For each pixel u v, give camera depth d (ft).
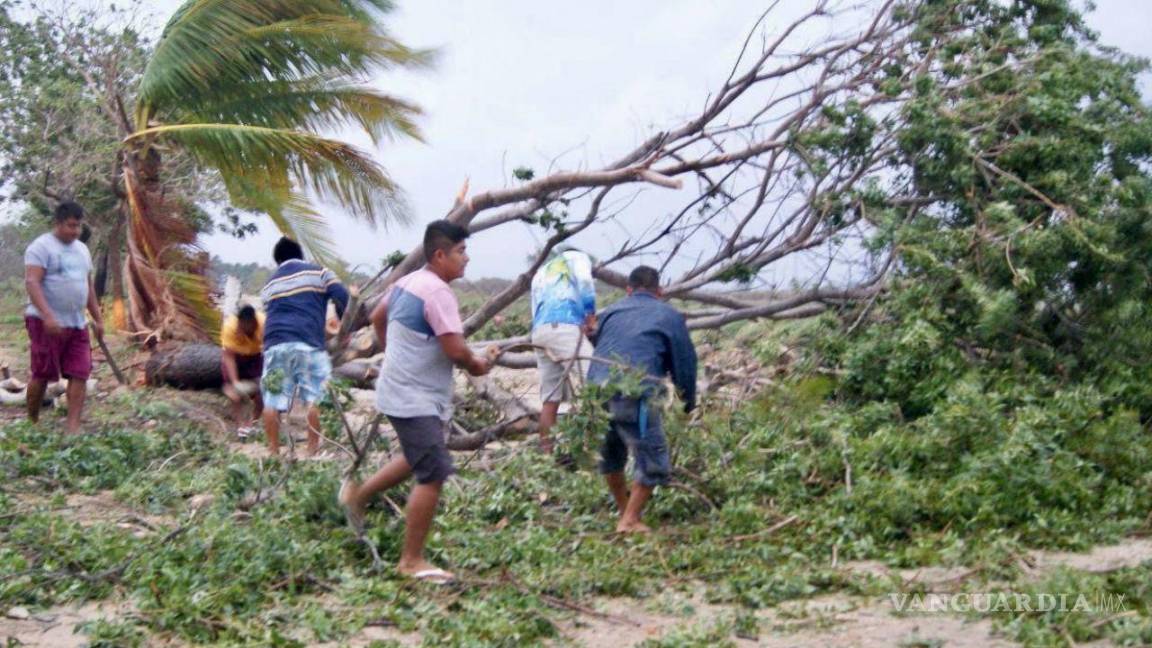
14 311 84.02
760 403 26.96
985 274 30.01
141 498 24.68
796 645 16.17
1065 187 30.17
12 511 22.80
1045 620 16.19
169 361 40.86
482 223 35.55
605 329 23.53
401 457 20.42
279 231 50.57
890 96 33.17
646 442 22.35
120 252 72.69
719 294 36.19
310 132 47.85
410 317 19.07
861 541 21.02
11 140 64.80
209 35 46.26
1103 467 24.54
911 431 26.43
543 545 20.66
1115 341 30.01
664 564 20.17
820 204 32.96
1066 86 32.32
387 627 17.19
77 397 32.19
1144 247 30.19
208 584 17.75
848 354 29.99
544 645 16.44
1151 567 18.39
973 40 34.12
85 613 17.24
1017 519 21.95
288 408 29.19
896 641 16.08
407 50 47.88
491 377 35.35
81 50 66.59
